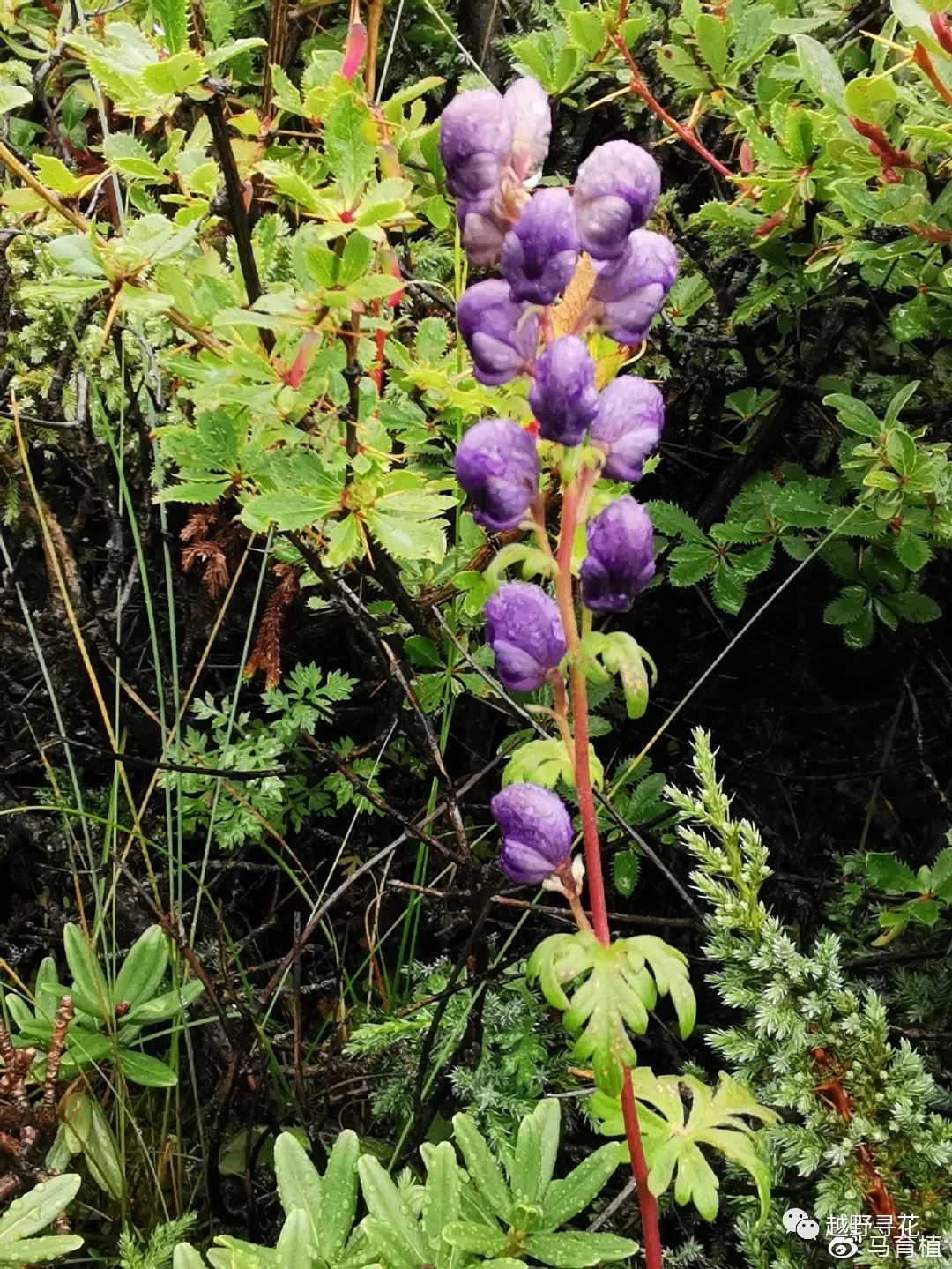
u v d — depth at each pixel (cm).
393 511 37
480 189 26
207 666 58
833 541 53
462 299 26
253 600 57
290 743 53
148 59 35
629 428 27
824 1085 40
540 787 28
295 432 38
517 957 47
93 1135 44
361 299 33
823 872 60
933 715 61
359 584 48
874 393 57
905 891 47
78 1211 46
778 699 64
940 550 57
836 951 43
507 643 27
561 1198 33
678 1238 47
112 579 53
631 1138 30
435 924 55
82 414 50
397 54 64
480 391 37
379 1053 50
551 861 28
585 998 27
